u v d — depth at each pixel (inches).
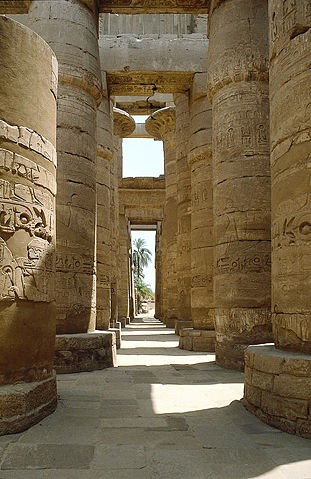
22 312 172.1
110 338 331.6
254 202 326.3
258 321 315.9
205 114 466.3
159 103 793.6
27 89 186.4
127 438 154.1
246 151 331.9
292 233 180.2
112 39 483.8
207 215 451.5
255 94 337.4
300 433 156.1
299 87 183.3
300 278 174.9
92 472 125.0
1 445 144.6
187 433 160.1
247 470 126.3
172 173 733.3
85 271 337.7
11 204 171.9
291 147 184.2
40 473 124.0
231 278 325.7
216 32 357.7
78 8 363.9
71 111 347.6
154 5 403.2
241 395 225.8
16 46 184.5
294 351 178.5
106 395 225.3
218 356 337.4
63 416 181.9
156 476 122.4
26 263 175.5
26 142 181.8
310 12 185.2
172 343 515.8
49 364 190.2
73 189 338.3
